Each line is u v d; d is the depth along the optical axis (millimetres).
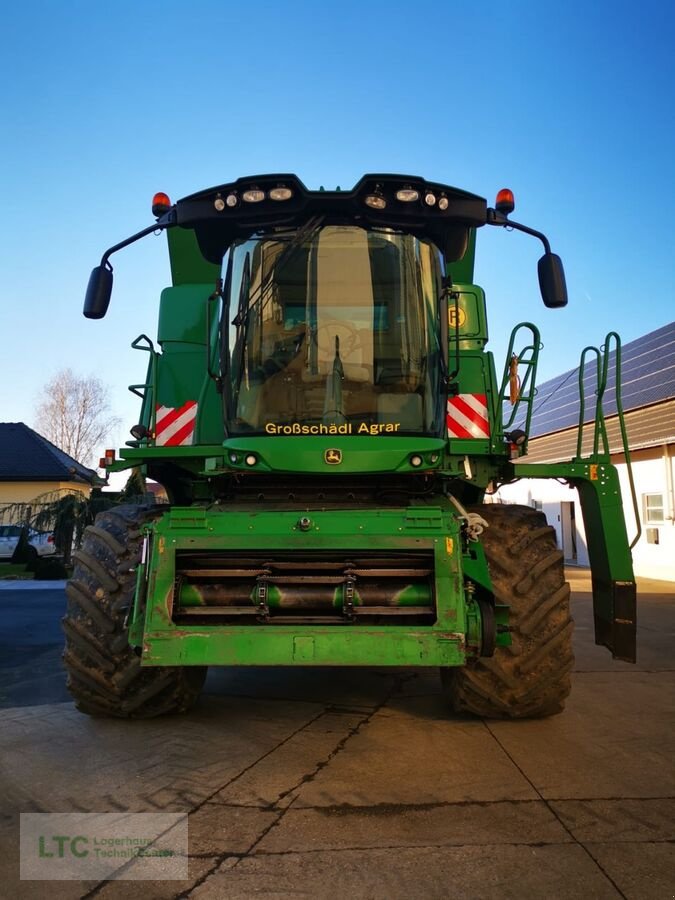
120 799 3652
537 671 4754
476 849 3107
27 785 3846
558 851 3092
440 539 4004
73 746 4484
